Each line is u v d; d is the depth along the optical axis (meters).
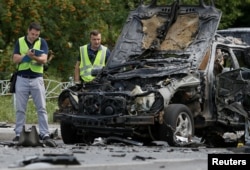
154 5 22.75
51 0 36.88
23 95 19.69
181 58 21.11
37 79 19.66
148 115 19.14
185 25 21.98
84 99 19.92
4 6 35.47
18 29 35.91
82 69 22.16
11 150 16.70
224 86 20.44
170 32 22.05
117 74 20.95
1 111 29.23
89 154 15.64
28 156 14.42
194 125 20.52
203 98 20.41
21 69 19.64
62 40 37.12
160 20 22.39
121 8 41.41
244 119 20.84
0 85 33.34
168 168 12.91
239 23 50.66
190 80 20.06
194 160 13.81
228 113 20.80
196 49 21.22
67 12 37.56
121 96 19.48
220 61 21.39
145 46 22.08
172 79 19.88
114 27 40.28
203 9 22.02
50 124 28.22
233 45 21.97
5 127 25.47
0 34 35.69
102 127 19.52
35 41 19.73
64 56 37.69
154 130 19.78
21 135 18.12
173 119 19.20
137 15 22.69
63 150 16.88
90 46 22.23
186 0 42.41
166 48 21.78
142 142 20.16
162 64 20.92
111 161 13.89
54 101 32.97
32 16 36.09
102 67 21.59
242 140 21.59
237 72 20.22
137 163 12.93
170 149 17.98
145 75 20.19
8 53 35.53
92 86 20.80
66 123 20.52
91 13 38.16
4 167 12.48
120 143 19.81
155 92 19.27
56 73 37.19
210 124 20.53
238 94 20.19
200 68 20.72
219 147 21.14
